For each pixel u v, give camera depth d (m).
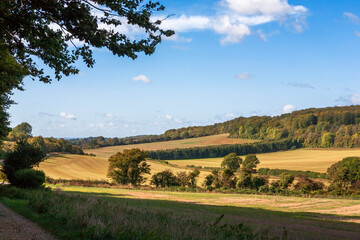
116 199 42.50
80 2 8.10
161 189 74.31
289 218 34.56
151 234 10.31
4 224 11.88
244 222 26.28
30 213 15.13
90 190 58.72
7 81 14.31
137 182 85.94
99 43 8.52
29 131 140.38
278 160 145.88
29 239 9.91
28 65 10.12
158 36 8.70
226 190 74.06
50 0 7.88
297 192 72.44
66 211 14.06
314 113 197.38
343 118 183.62
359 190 73.94
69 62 9.47
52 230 11.76
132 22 8.36
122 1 8.14
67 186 67.12
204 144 198.62
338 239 20.77
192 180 82.94
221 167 128.25
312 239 19.08
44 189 31.42
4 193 24.38
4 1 7.70
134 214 14.45
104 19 8.41
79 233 11.02
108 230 10.82
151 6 8.34
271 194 71.12
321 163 127.00
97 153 180.38
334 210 44.66
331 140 166.62
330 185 81.19
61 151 140.00
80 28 8.44
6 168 34.75
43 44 8.53
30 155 36.03
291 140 176.00
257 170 121.00
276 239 12.60
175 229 11.31
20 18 8.14
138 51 8.77
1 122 28.14
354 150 153.88
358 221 34.47
